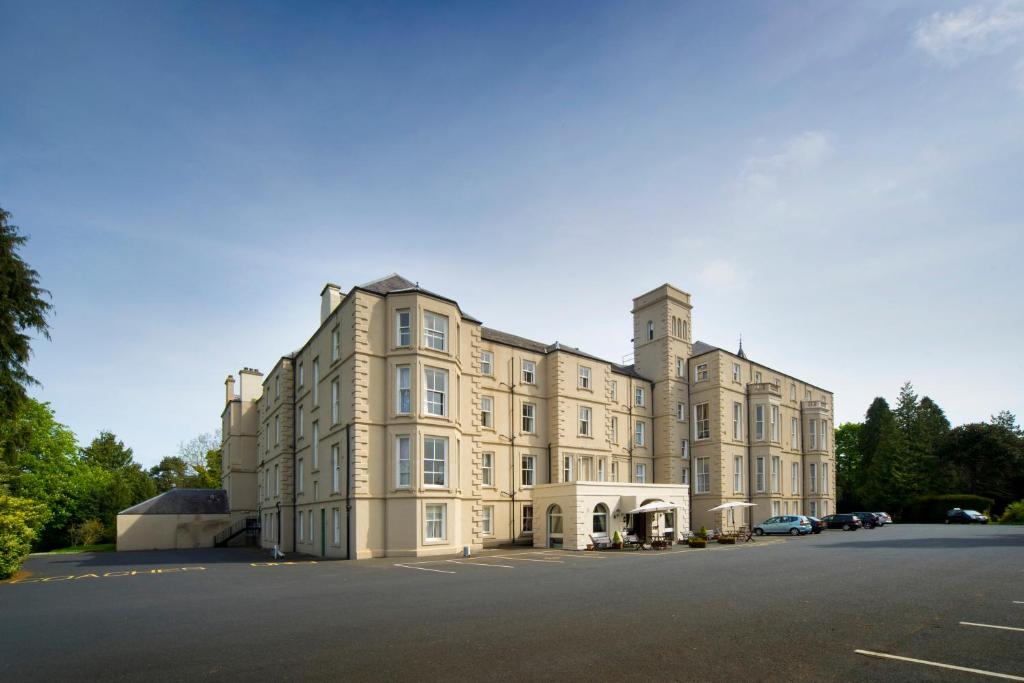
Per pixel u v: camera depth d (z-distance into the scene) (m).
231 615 13.82
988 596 14.63
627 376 50.31
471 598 15.43
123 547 50.44
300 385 41.41
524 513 40.50
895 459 73.81
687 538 38.81
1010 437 74.25
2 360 29.12
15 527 25.36
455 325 33.94
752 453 54.53
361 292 31.94
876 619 12.05
